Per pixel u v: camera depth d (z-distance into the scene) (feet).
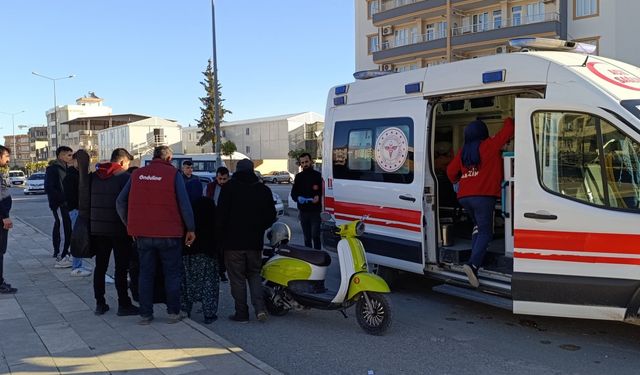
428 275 21.58
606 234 15.94
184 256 20.15
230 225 19.38
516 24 118.32
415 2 132.87
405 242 22.13
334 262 27.14
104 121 299.58
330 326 19.71
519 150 17.33
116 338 17.34
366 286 18.10
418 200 21.45
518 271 17.38
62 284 25.29
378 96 23.77
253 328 19.57
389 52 138.41
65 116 341.41
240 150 248.73
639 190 15.57
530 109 17.29
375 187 23.57
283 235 21.08
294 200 30.40
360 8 153.17
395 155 22.66
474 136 20.08
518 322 19.89
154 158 19.12
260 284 20.27
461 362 16.05
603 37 103.76
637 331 18.62
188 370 14.65
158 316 20.06
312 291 19.99
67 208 29.43
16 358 15.52
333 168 26.25
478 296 19.17
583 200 16.42
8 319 19.44
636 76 17.89
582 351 16.84
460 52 127.75
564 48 19.67
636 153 15.53
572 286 16.44
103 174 19.94
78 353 15.94
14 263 30.78
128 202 18.75
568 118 16.83
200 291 20.30
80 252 20.22
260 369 14.74
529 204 17.13
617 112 15.85
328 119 26.81
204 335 17.66
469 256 21.31
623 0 100.89
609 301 15.92
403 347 17.40
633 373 15.06
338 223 25.81
